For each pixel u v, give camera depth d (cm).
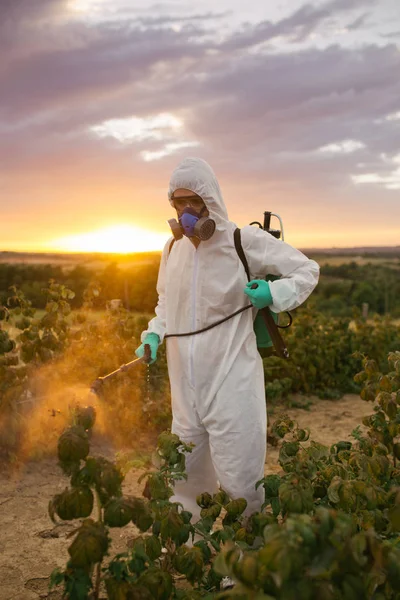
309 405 719
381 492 256
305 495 222
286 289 289
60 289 555
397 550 183
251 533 274
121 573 213
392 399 369
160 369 587
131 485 447
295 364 758
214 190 293
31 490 432
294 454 296
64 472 213
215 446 305
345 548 169
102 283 641
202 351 302
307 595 163
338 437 593
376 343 845
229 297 300
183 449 279
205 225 283
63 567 334
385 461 300
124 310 604
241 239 299
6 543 360
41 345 521
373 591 197
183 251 311
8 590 313
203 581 269
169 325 319
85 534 204
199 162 291
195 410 313
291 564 157
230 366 298
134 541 245
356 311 877
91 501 210
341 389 801
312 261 306
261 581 172
